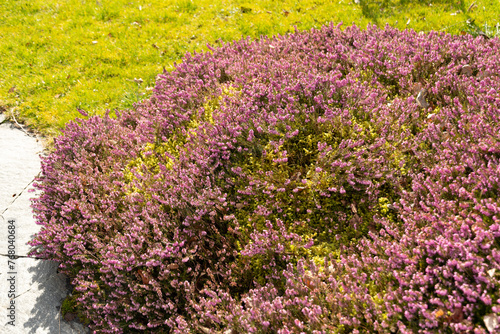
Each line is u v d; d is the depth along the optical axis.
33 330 3.64
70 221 3.96
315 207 3.43
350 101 3.94
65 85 7.13
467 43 4.42
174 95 4.75
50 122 6.39
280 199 3.48
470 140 3.18
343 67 4.70
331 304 2.55
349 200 3.43
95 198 4.07
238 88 4.71
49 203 4.26
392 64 4.35
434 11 7.05
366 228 3.20
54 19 9.16
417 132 3.78
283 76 4.35
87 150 4.68
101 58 7.61
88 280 3.58
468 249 2.29
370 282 2.70
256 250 3.11
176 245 3.29
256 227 3.41
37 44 8.30
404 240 2.66
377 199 3.28
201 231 3.42
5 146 6.12
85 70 7.37
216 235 3.52
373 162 3.31
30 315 3.77
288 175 3.57
